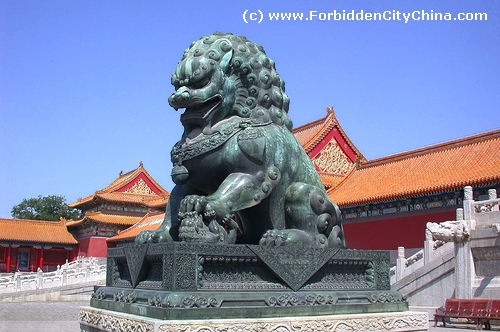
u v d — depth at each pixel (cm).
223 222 589
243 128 632
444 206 3231
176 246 521
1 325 2123
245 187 609
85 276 3941
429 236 2038
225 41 647
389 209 3591
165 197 6619
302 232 625
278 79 685
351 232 3838
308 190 645
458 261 1847
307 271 590
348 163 4572
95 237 6775
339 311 583
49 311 2803
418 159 3797
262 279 571
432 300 1958
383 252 658
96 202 7138
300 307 558
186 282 519
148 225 5984
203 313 504
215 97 627
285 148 650
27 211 9838
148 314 519
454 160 3453
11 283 3675
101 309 633
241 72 653
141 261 579
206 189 654
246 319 516
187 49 663
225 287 542
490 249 1756
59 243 6875
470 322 1783
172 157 655
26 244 6675
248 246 558
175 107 638
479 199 2997
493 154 3247
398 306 630
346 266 631
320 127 4594
